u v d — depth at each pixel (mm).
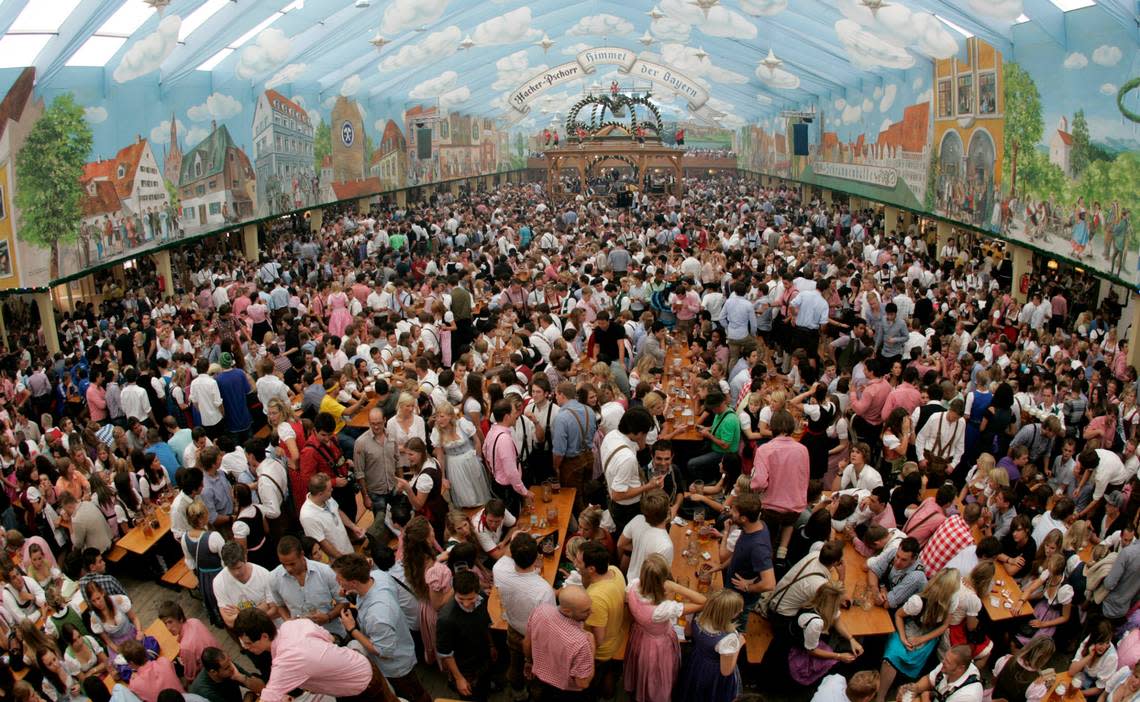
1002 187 16312
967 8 14266
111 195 15727
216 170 19766
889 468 9117
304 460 7652
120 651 5367
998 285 17266
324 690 4730
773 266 16062
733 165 56281
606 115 47875
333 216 30203
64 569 7586
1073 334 12234
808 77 28047
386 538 7270
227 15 15438
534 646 5156
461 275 14625
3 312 14297
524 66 27766
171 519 7410
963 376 10477
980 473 7734
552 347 11133
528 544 5457
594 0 24656
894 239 22031
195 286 19172
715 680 5262
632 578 5992
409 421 8109
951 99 18844
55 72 13594
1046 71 14359
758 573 5887
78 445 8594
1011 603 6523
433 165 37938
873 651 6488
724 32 16703
